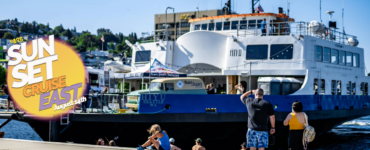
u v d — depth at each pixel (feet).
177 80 57.16
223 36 76.33
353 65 83.66
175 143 56.70
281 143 66.39
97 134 54.29
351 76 80.64
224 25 85.71
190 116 54.34
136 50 84.17
